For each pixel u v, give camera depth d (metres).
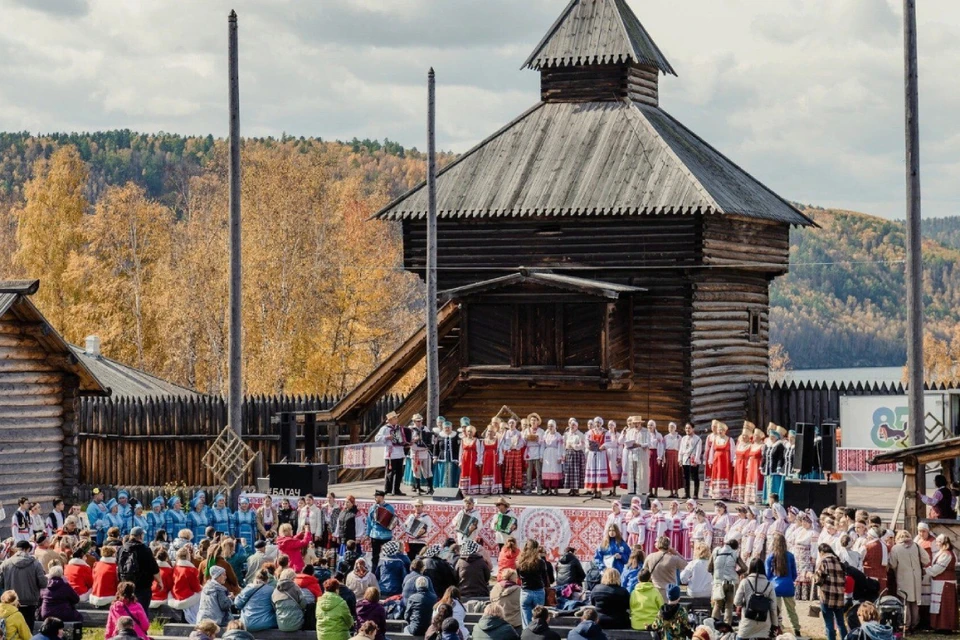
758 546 32.03
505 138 51.72
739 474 37.81
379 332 80.25
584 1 52.72
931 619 29.20
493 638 24.45
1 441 41.22
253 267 75.88
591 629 24.27
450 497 37.94
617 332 46.97
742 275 51.12
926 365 114.12
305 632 28.03
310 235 79.06
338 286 79.75
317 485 39.59
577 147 50.16
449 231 50.12
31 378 42.22
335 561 36.09
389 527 35.78
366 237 90.25
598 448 39.47
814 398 48.94
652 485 39.62
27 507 35.78
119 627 23.34
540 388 48.38
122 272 92.06
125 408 52.81
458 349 48.59
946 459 31.38
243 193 78.50
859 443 44.41
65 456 43.19
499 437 40.91
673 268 47.06
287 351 75.38
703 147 53.19
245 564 33.00
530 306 46.72
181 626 28.55
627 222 47.78
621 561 31.62
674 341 47.38
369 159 187.50
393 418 40.72
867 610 24.59
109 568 29.59
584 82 51.88
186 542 31.03
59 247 90.44
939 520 30.50
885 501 39.81
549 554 35.28
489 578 33.03
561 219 48.53
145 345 88.62
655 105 53.91
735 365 50.31
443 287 50.34
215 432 51.91
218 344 78.31
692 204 46.31
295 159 85.94
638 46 51.94
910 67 35.16
